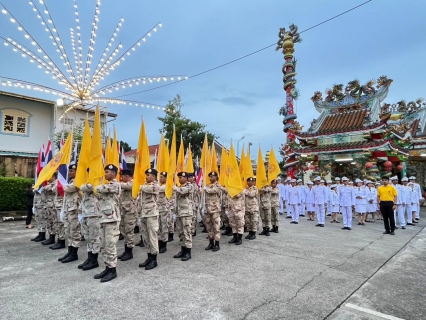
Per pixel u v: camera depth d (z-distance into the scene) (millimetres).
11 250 7215
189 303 4113
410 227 12562
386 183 10711
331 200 14164
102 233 5207
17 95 18391
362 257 6863
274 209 10391
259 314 3828
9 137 18562
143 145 6750
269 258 6621
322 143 21844
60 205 7414
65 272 5473
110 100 16875
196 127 26500
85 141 6105
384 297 4555
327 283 5051
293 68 24734
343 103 22875
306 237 9406
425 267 6254
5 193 13172
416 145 23609
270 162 10680
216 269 5750
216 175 7637
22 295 4332
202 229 11016
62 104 16219
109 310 3855
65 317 3643
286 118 24344
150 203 5938
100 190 5188
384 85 21078
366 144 18828
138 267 5883
